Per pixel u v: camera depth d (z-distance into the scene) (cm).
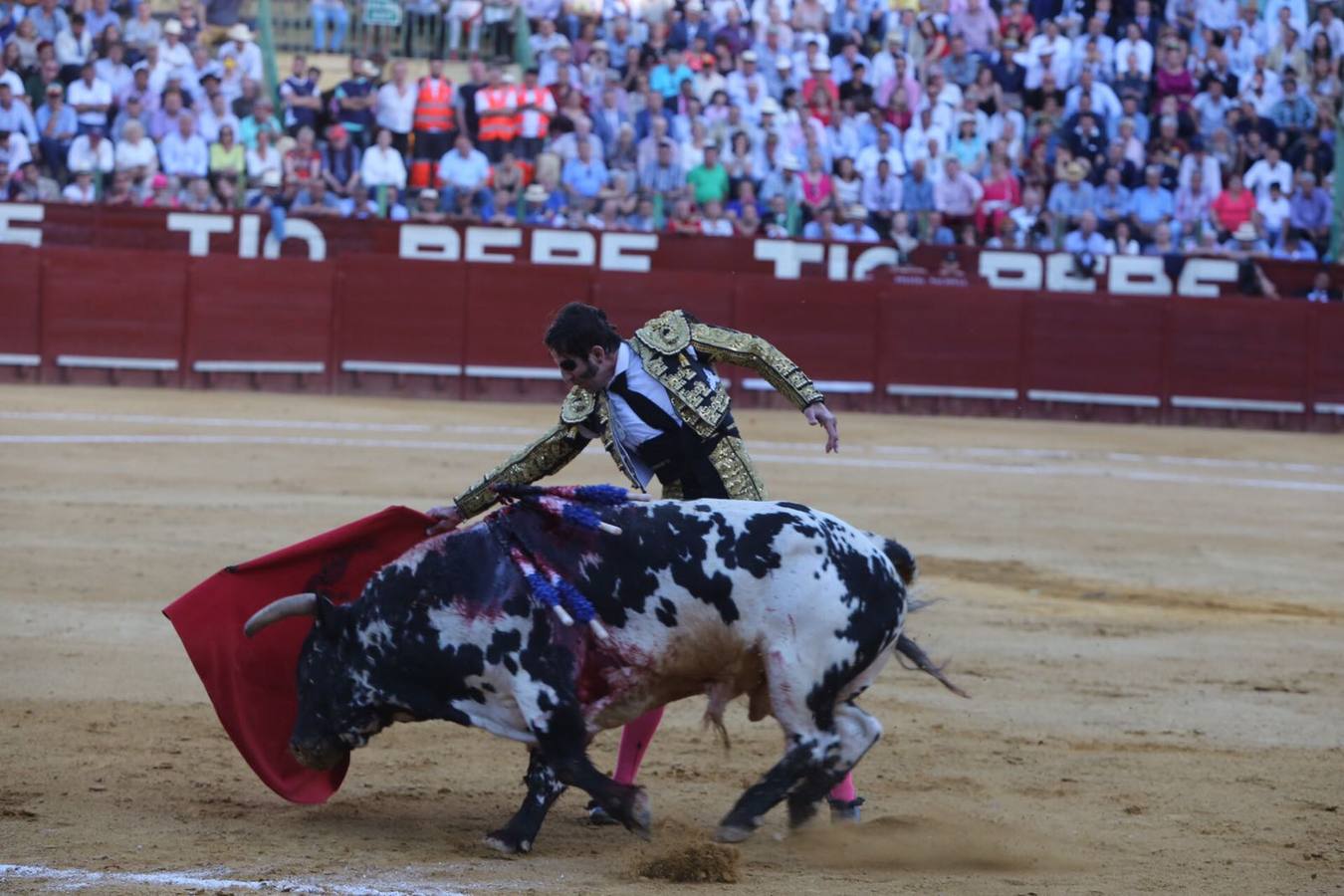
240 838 633
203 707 870
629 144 2897
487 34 3206
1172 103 3052
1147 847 662
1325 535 1720
